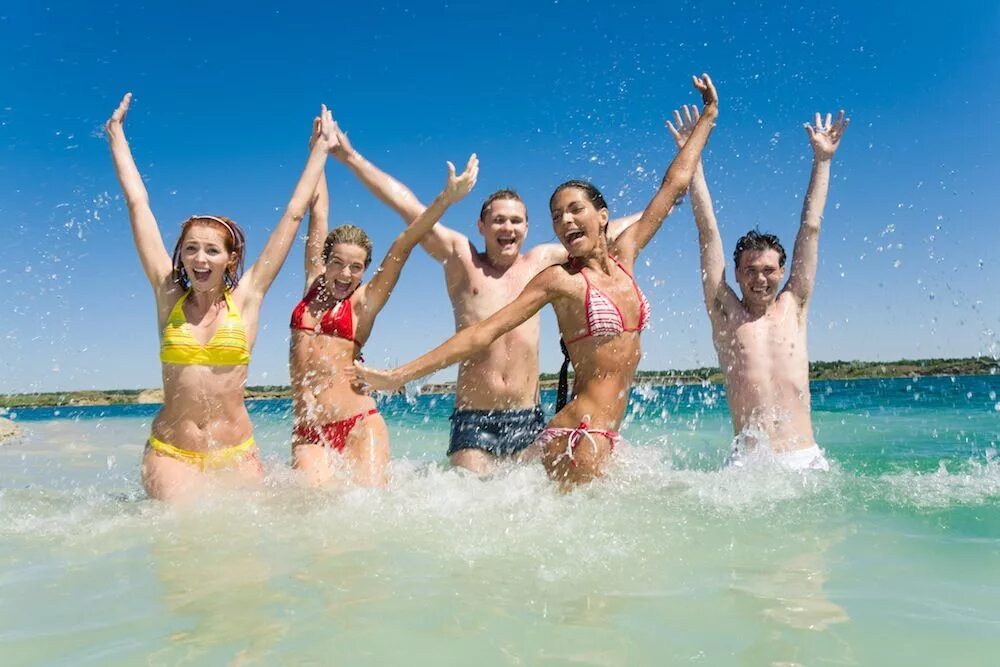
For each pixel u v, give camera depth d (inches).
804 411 203.5
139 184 182.9
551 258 222.8
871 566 105.0
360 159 217.2
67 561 113.7
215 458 170.9
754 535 122.2
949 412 413.7
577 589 96.1
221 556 114.3
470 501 151.1
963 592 93.9
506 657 74.8
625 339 160.9
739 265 211.3
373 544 119.5
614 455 160.4
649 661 73.7
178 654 76.6
